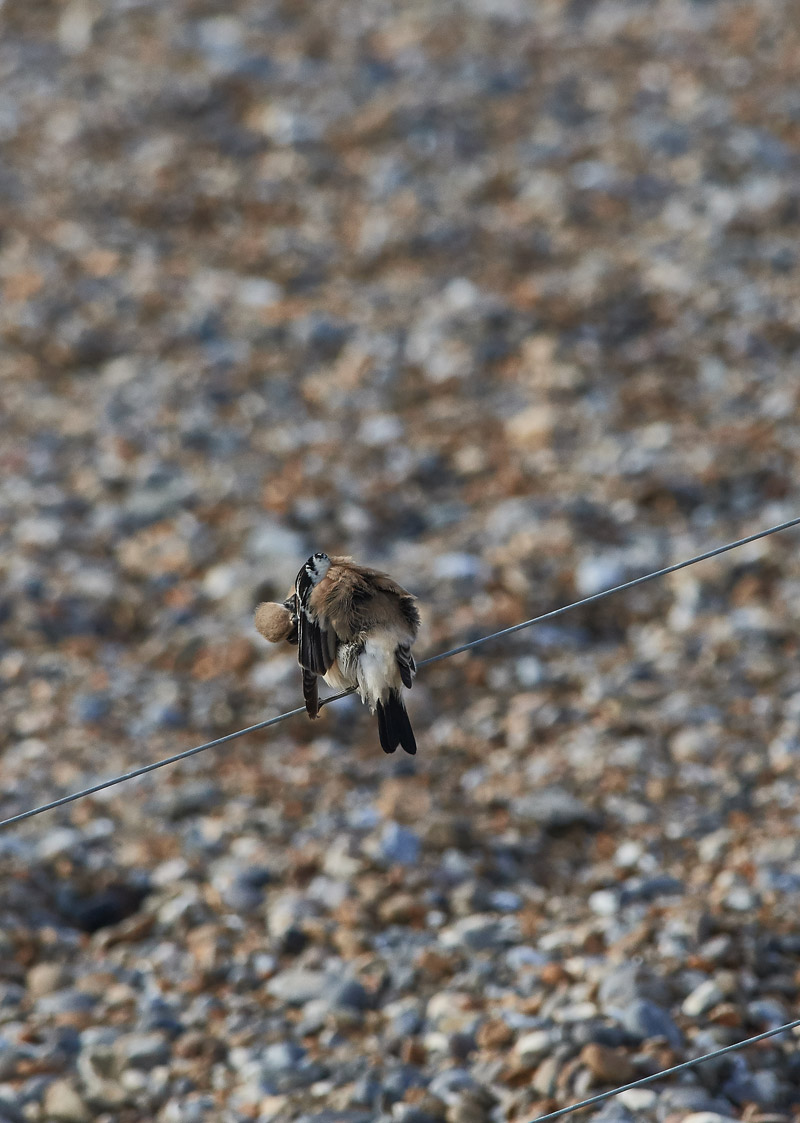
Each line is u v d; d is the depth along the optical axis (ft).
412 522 146.82
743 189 206.08
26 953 93.56
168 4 271.90
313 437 161.99
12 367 176.96
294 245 203.31
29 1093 80.84
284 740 118.01
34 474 156.04
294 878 99.40
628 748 111.86
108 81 246.68
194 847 103.55
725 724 115.03
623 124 226.58
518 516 144.25
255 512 147.13
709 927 88.69
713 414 160.56
